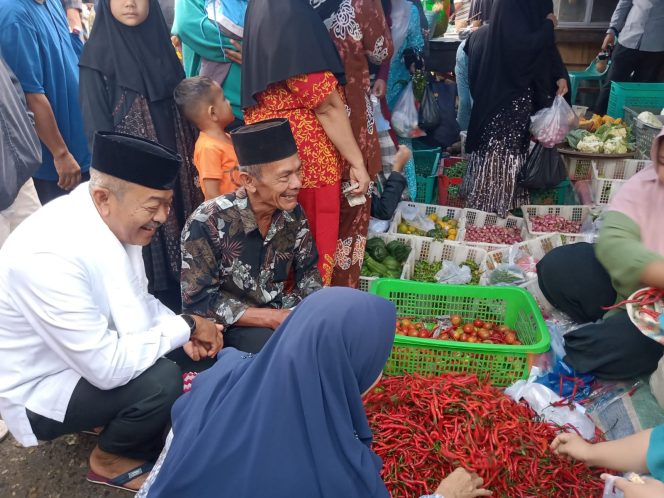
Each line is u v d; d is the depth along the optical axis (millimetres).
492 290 2984
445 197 4699
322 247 2926
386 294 3115
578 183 4445
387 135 3783
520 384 2449
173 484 1334
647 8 5371
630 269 2195
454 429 2146
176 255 3371
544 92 3938
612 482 1675
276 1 2480
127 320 2072
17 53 3088
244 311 2469
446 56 5371
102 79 3055
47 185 3742
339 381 1372
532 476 2041
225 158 3068
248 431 1337
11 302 1933
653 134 4266
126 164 1860
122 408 2111
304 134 2709
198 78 3000
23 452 2516
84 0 6133
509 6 3748
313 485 1314
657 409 2232
